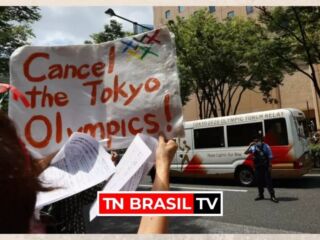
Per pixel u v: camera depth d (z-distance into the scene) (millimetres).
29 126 1709
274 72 17328
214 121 12609
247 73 18531
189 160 13062
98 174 1369
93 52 1734
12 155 731
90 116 1709
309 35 14039
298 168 10750
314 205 7918
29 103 1723
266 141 11297
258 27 15641
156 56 1673
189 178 14148
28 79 1735
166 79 1655
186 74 18953
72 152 1451
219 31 17781
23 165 751
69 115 1718
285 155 10906
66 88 1735
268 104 32906
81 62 1739
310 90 30797
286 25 14148
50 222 1636
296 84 31594
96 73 1724
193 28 18156
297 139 10930
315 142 16984
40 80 1740
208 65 18359
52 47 1744
